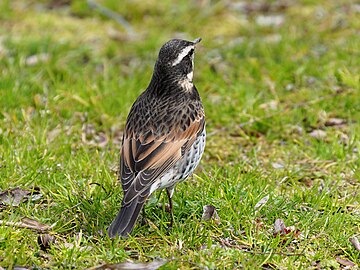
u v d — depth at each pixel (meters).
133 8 22.28
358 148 13.63
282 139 14.61
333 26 20.11
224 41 19.78
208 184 11.94
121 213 9.77
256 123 14.95
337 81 16.48
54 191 11.78
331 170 13.18
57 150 13.25
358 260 10.31
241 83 16.73
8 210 11.13
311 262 10.17
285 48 18.58
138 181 10.05
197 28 20.86
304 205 11.71
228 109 15.46
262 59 18.48
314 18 20.81
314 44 19.11
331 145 13.99
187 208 11.38
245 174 12.59
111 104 15.46
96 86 16.19
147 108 10.90
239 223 10.92
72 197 11.44
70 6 22.56
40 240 10.25
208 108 15.59
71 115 15.06
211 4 22.23
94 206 11.20
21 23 21.09
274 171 12.88
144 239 10.59
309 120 15.13
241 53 18.81
